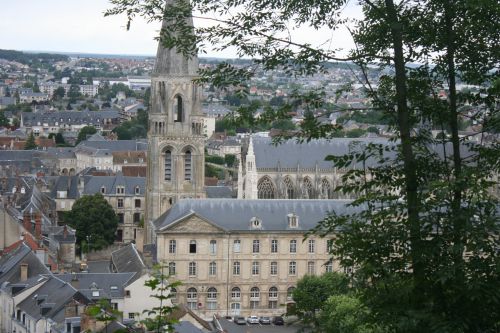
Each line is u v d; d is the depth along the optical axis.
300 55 54.03
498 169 52.28
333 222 54.53
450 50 53.41
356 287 52.19
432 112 54.78
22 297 173.12
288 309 87.44
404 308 49.56
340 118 63.12
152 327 56.06
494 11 51.62
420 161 53.28
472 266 48.34
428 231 50.53
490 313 48.75
